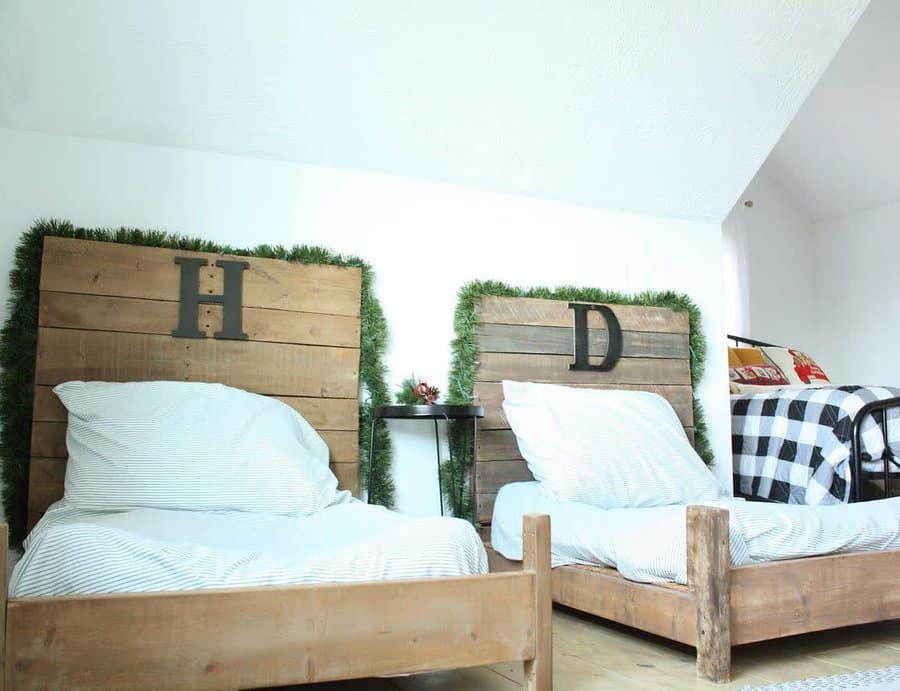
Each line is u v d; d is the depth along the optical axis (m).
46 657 1.26
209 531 1.77
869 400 3.00
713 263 3.50
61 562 1.39
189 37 2.39
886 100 5.37
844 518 2.11
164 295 2.54
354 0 2.40
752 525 1.94
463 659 1.50
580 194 3.19
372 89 2.64
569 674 1.82
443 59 2.61
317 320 2.72
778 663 1.92
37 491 2.35
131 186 2.59
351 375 2.75
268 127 2.67
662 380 3.26
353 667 1.43
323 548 1.69
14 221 2.46
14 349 2.38
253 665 1.37
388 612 1.46
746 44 2.84
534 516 1.59
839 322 6.54
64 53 2.34
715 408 3.42
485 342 2.97
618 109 2.93
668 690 1.69
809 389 3.31
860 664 1.91
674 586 1.92
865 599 2.02
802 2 2.77
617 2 2.60
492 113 2.82
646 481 2.67
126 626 1.31
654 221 3.39
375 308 2.81
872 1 4.71
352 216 2.85
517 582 1.56
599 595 2.15
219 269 2.62
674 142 3.11
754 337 6.36
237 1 2.33
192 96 2.53
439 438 2.89
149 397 2.23
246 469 2.15
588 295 3.19
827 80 5.41
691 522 1.83
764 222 6.51
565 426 2.71
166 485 2.06
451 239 3.00
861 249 6.39
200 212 2.66
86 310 2.44
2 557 1.24
